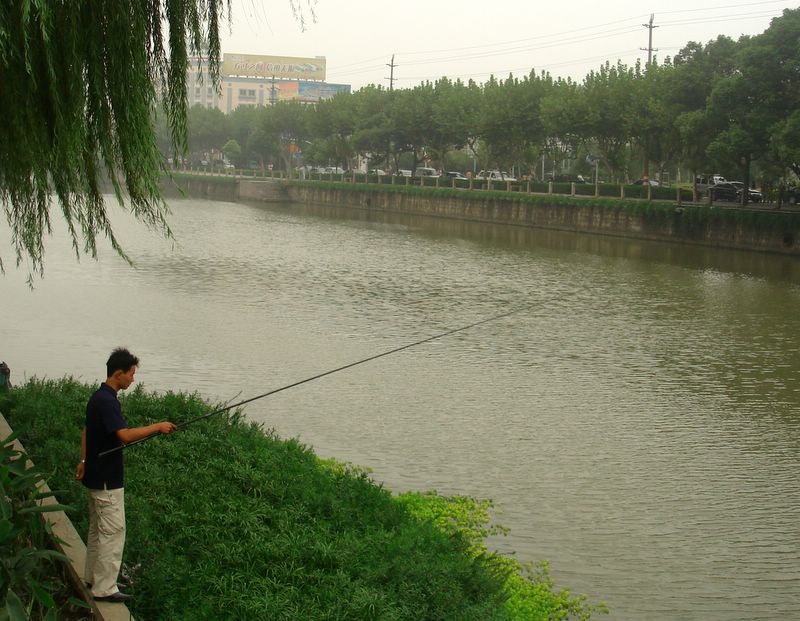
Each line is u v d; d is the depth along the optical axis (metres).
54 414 10.89
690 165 49.78
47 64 7.82
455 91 73.94
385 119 78.56
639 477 13.39
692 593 9.77
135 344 21.20
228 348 21.20
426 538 9.41
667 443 15.09
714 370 20.55
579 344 23.22
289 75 166.25
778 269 39.69
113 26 8.21
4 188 9.78
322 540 8.40
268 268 37.31
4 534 5.73
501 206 66.56
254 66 164.25
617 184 58.69
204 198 107.38
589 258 43.84
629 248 48.81
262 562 7.69
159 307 26.38
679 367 20.78
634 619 9.11
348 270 37.66
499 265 40.72
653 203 52.59
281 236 53.59
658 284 34.88
